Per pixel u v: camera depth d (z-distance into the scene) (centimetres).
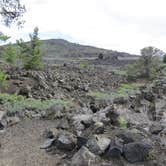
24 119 1708
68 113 1761
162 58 5775
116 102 1998
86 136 1175
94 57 13525
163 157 1016
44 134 1392
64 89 3177
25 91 2492
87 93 3250
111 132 1179
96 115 1391
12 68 3350
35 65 3747
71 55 14562
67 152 1151
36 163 1083
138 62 5259
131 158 1018
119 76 5472
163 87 2447
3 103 1998
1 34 2017
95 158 1023
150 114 1653
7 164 1078
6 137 1370
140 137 1091
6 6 2091
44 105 2031
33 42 3794
